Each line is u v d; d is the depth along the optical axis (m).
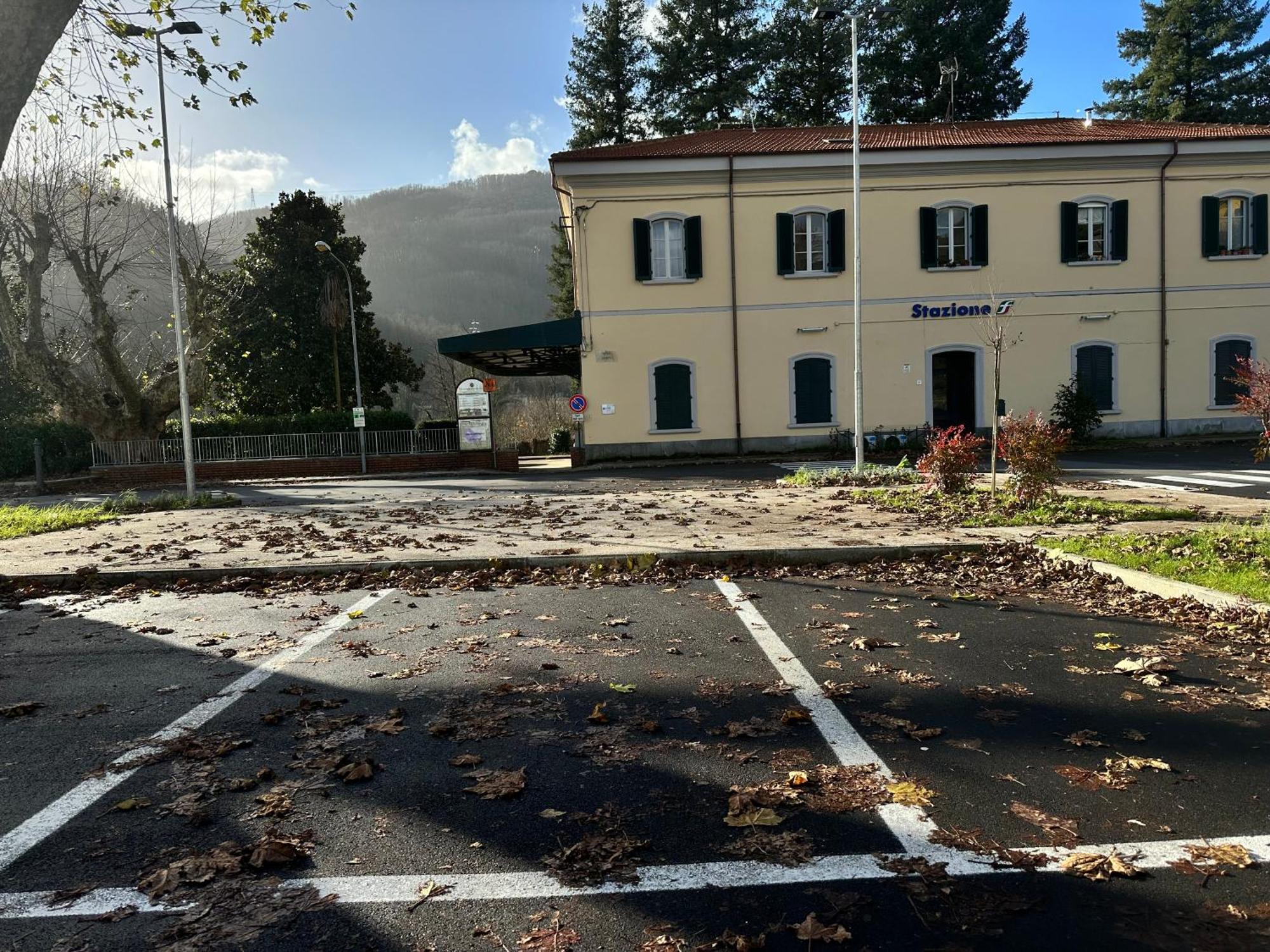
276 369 38.25
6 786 3.58
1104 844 2.90
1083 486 14.27
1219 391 25.59
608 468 23.83
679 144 26.58
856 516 11.32
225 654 5.57
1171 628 5.73
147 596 7.77
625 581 7.81
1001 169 25.02
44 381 27.39
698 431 25.36
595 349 25.06
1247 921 2.44
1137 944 2.35
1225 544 7.84
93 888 2.75
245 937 2.45
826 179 25.00
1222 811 3.12
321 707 4.48
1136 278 25.38
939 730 3.98
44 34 6.37
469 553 8.84
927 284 25.28
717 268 25.08
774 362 25.33
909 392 25.47
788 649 5.42
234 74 10.97
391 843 3.01
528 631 6.00
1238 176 25.22
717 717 4.22
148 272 29.48
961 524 10.24
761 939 2.39
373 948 2.40
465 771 3.62
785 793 3.34
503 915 2.55
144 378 32.94
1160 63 43.72
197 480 27.95
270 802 3.35
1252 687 4.49
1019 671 4.86
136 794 3.46
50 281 30.14
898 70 40.97
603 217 24.81
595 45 44.34
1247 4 42.34
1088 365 25.52
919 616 6.24
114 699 4.70
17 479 28.02
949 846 2.91
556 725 4.14
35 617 6.98
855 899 2.60
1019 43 43.50
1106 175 25.14
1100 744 3.78
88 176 26.47
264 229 39.16
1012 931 2.42
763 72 42.53
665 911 2.56
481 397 28.22
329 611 6.88
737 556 8.43
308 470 28.75
